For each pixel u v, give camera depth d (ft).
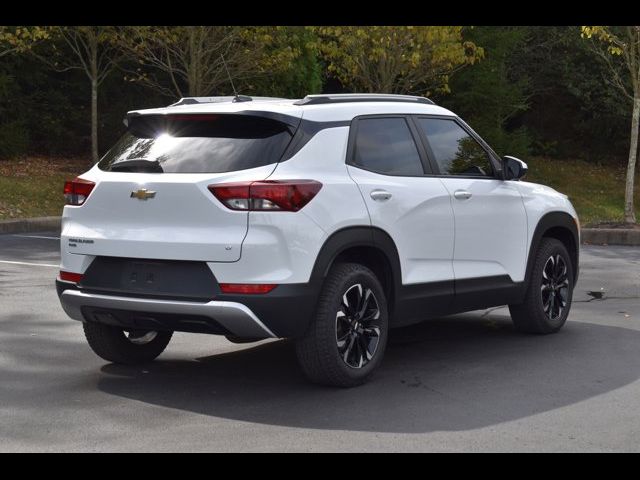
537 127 96.63
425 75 71.41
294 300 19.07
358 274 20.30
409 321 22.06
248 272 18.86
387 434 17.22
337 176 20.24
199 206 19.16
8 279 35.76
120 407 19.03
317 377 20.15
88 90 79.51
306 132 20.03
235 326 19.02
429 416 18.37
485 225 23.93
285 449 16.37
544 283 26.55
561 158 94.84
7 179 65.00
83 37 77.25
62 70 74.59
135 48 69.21
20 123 74.08
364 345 20.71
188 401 19.49
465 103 83.56
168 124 20.67
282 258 18.99
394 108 22.48
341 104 21.26
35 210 59.16
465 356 23.85
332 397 19.76
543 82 93.45
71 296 20.63
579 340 25.86
